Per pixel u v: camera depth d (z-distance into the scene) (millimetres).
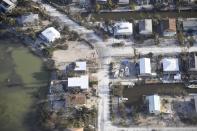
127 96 118188
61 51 129000
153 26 131500
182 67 122250
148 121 112125
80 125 112375
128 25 130500
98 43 129750
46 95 120188
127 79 121125
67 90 119875
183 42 127000
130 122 112375
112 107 115812
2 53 131375
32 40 132625
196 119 110625
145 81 120062
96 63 125000
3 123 116438
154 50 126312
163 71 120812
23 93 121750
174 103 115375
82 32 132875
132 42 128875
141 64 121625
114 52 127062
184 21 130250
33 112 117625
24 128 114812
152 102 113438
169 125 111000
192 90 117938
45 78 123875
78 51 128500
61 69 124625
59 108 116562
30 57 129250
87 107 115938
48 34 130750
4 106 119875
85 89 118812
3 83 124375
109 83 120562
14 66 127875
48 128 113375
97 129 111875
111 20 134750
